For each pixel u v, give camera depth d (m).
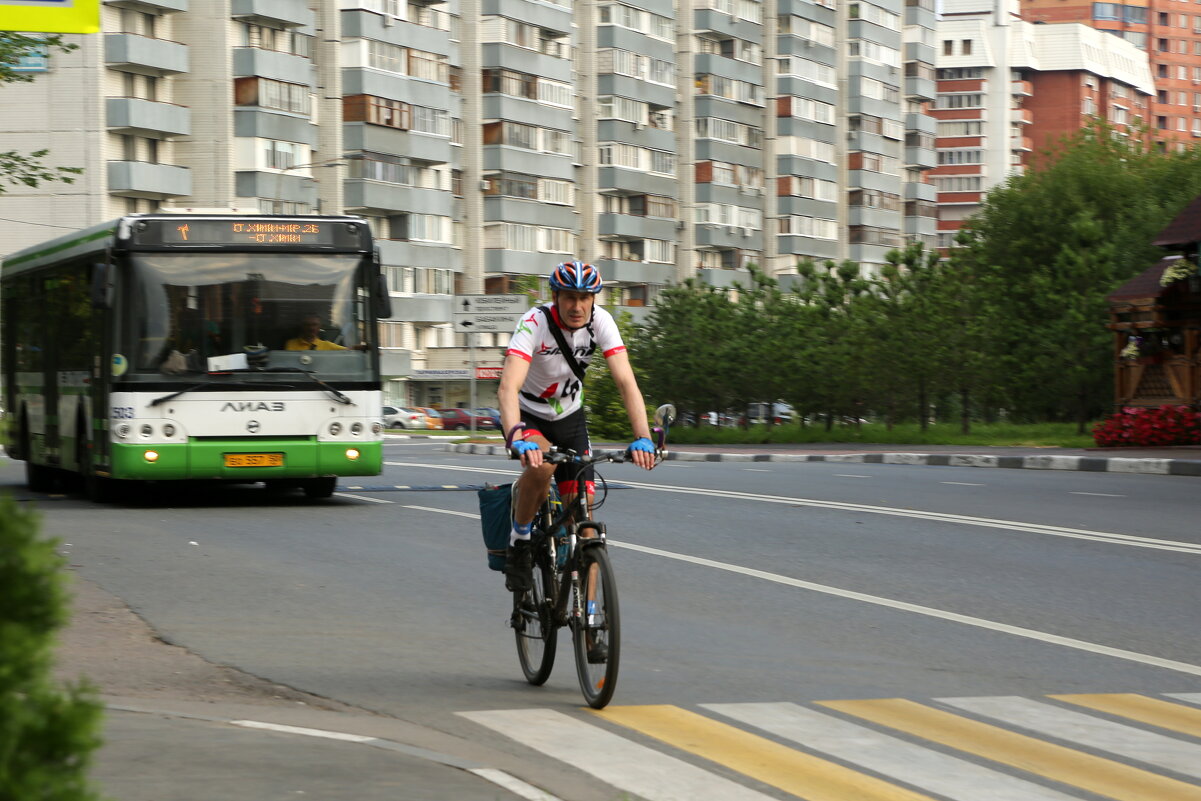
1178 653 10.34
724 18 108.94
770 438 50.66
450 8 92.81
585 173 101.75
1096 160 68.12
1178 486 25.84
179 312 20.69
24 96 73.31
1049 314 63.44
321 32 84.44
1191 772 7.16
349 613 11.93
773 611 12.09
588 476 8.68
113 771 6.52
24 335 26.47
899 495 23.30
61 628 4.04
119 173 73.25
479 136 93.94
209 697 8.73
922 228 130.62
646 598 12.75
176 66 75.69
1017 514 20.00
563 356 8.52
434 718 8.18
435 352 92.88
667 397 54.03
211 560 15.11
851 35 120.69
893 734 7.88
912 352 47.75
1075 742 7.74
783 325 52.38
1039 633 11.10
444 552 15.83
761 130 112.88
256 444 20.80
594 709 8.44
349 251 21.42
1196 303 39.75
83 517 19.66
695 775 6.99
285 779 6.41
